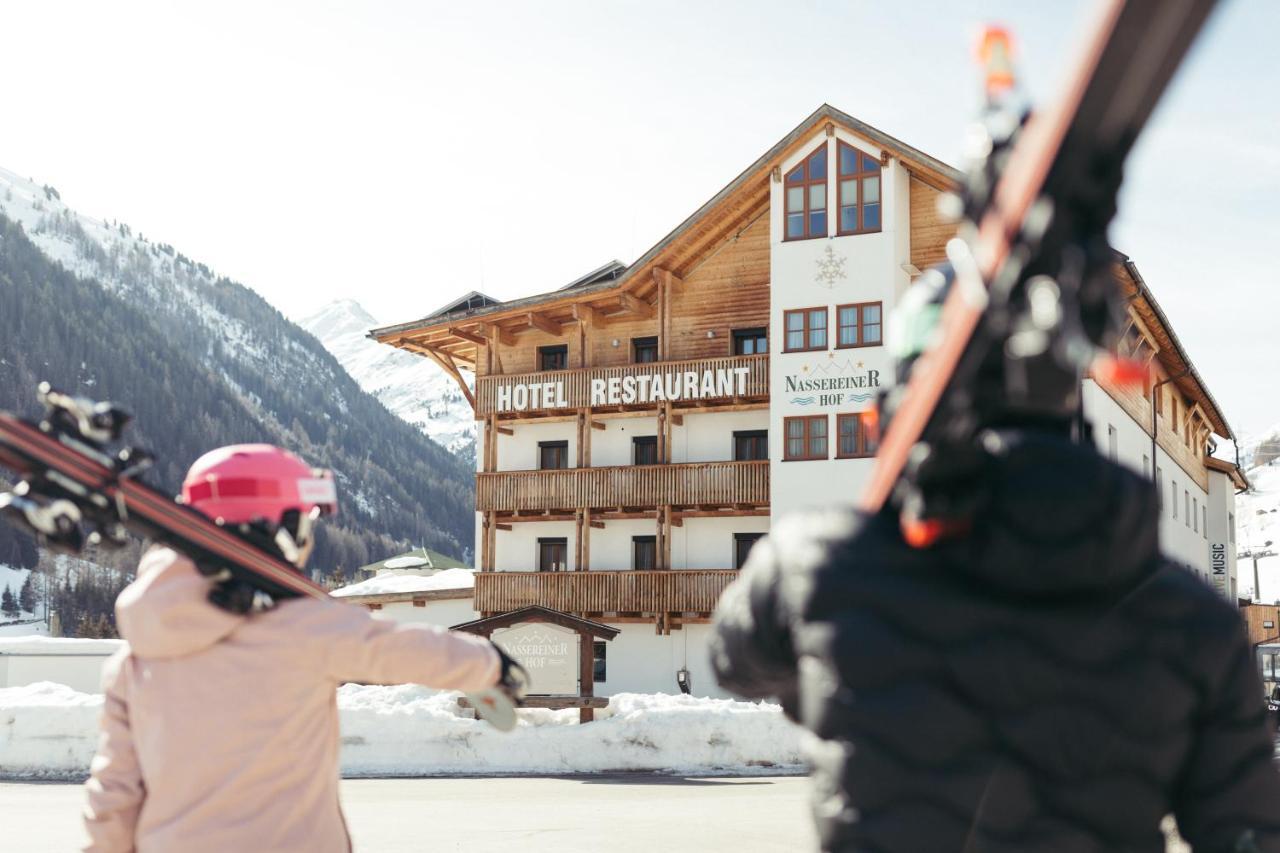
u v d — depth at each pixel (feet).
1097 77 2.21
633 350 122.93
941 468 3.71
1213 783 4.19
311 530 7.91
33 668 84.38
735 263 117.80
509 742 60.44
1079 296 2.58
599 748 60.44
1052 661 3.99
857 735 4.07
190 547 6.74
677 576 113.09
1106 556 3.89
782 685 4.76
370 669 7.75
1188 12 2.07
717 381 113.29
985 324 2.92
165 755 7.66
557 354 127.24
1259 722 4.19
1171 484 139.13
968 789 3.98
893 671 4.06
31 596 511.40
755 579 4.62
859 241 107.55
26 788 50.52
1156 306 108.47
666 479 115.24
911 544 4.18
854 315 107.55
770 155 109.91
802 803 42.14
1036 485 3.80
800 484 108.06
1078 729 3.99
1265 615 161.17
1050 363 2.89
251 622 7.64
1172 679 4.03
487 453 124.47
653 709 62.90
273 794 7.71
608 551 122.01
